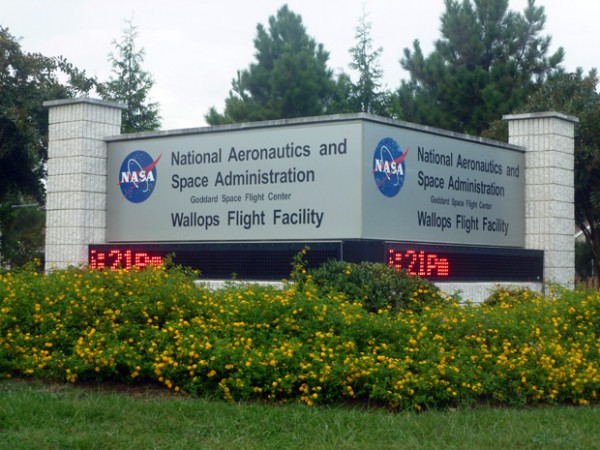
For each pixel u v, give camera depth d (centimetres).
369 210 1545
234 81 4119
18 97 2464
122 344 945
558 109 2642
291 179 1619
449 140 1742
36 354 977
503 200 1895
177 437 747
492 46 3806
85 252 1859
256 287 1066
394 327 961
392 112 3956
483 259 1706
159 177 1812
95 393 917
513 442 739
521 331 992
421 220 1662
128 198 1862
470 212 1794
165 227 1798
